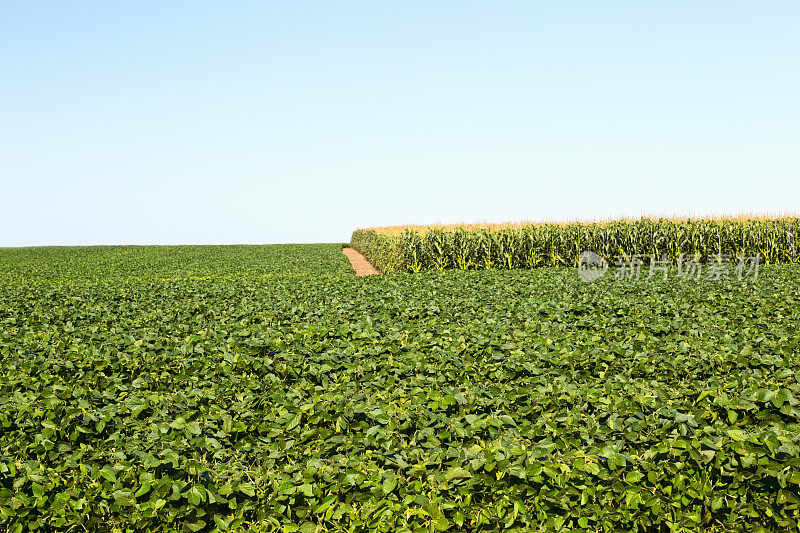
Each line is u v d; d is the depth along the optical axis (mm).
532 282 14164
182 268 26328
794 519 4109
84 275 23109
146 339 7625
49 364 6469
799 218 26969
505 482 4016
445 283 14039
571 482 4082
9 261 31828
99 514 3922
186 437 4703
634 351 6797
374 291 12375
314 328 8016
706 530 4227
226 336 7766
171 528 3889
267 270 24828
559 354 6574
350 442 4586
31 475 4113
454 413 5137
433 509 3799
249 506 3963
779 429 4312
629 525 4062
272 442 4820
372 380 5922
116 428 5000
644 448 4418
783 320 8414
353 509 3984
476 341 7191
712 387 5320
